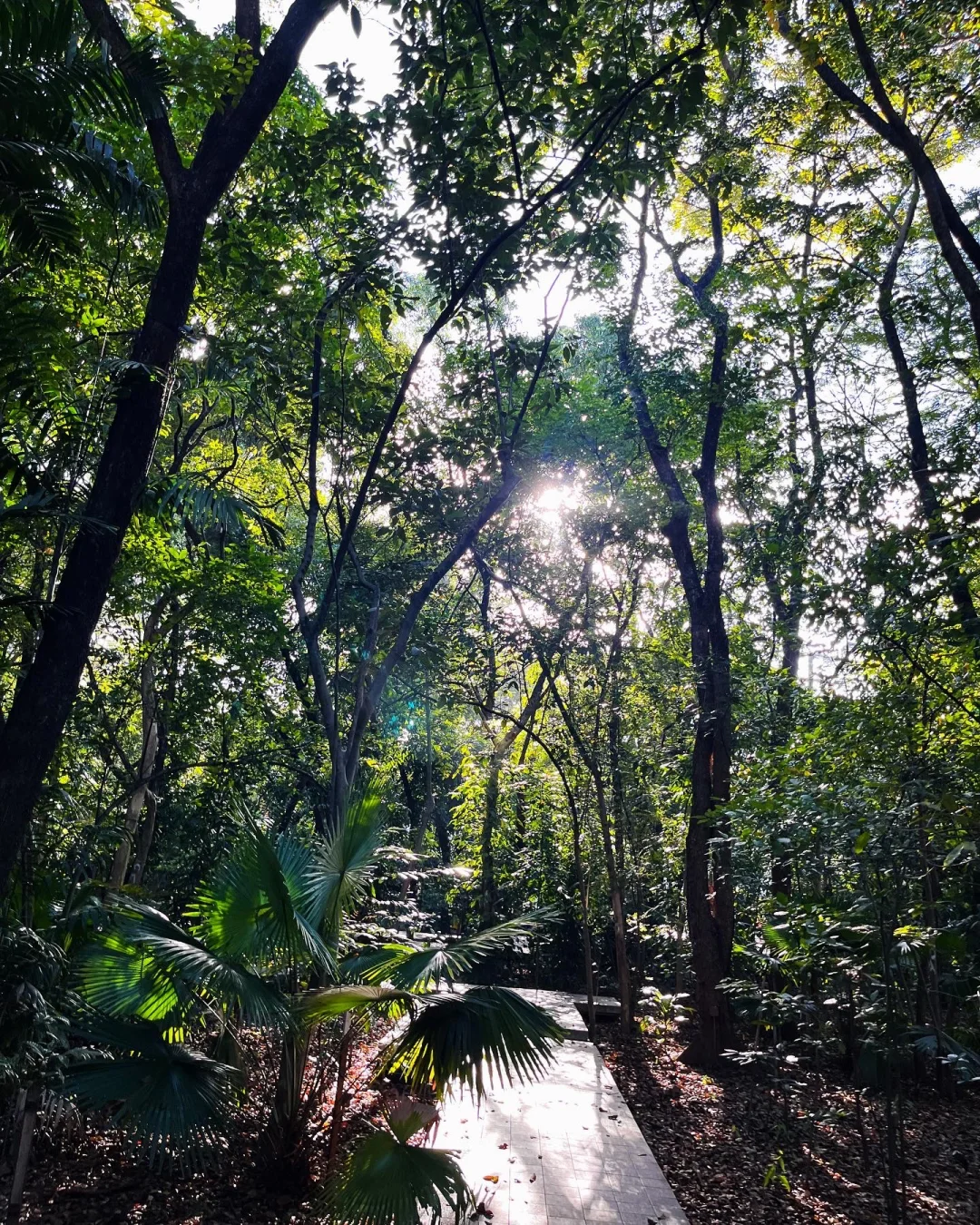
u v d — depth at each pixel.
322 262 8.86
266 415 9.98
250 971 5.09
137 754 14.16
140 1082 4.46
